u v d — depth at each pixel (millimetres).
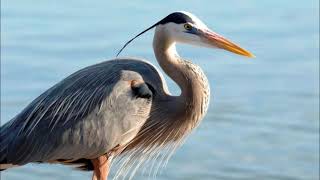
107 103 9234
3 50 22641
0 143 9500
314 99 19391
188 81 9328
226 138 17281
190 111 9336
